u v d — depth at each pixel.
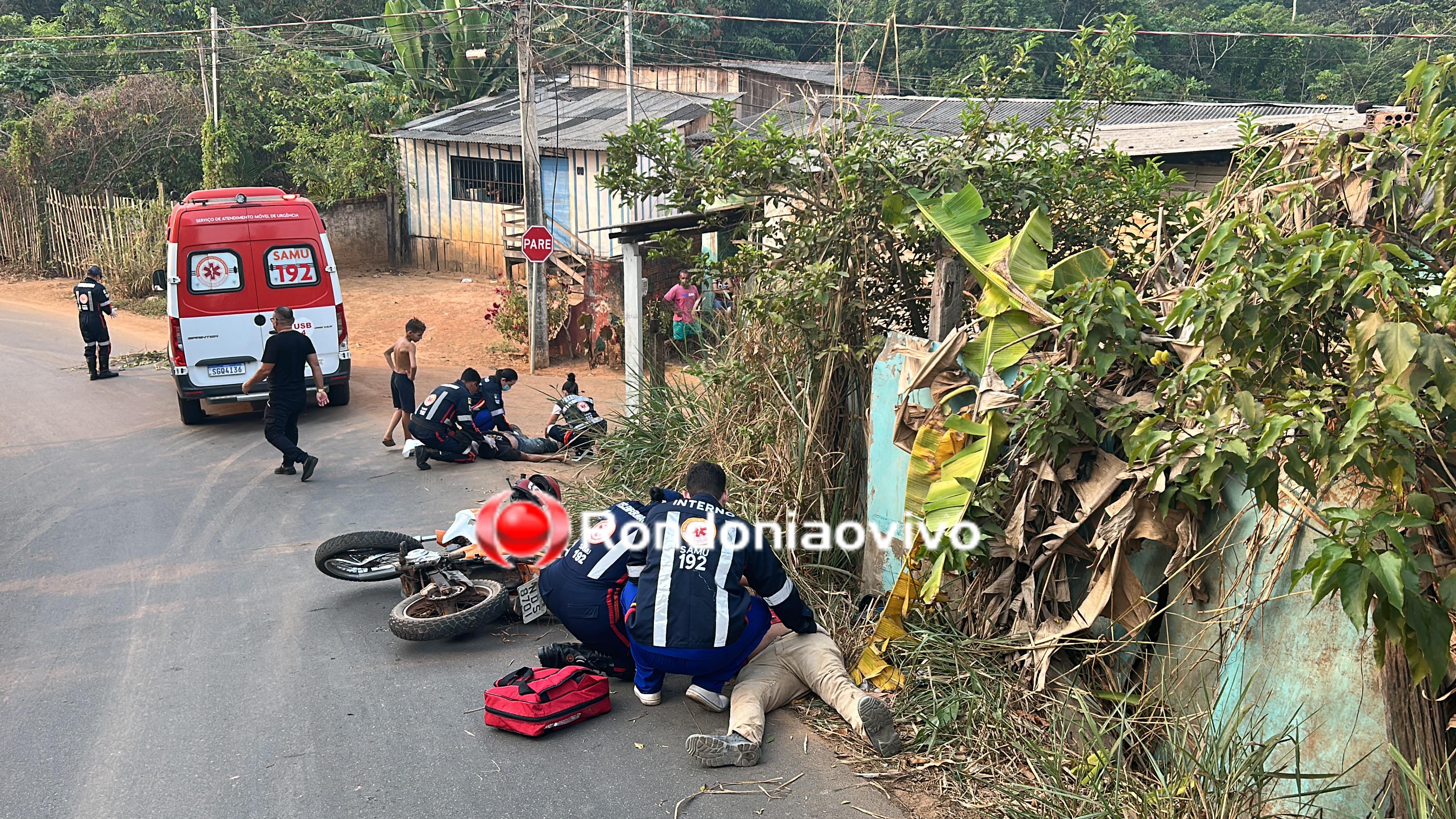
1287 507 3.44
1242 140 6.34
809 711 4.43
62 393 12.70
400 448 9.94
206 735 4.32
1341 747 3.29
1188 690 3.84
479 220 23.50
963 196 4.89
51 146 23.75
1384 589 2.82
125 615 5.71
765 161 5.66
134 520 7.58
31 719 4.47
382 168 24.00
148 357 15.18
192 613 5.75
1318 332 3.31
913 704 4.31
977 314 5.27
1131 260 5.88
